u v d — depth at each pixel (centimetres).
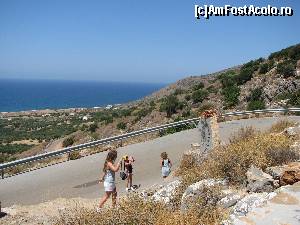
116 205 792
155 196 1042
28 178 1777
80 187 1594
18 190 1585
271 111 3781
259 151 1018
